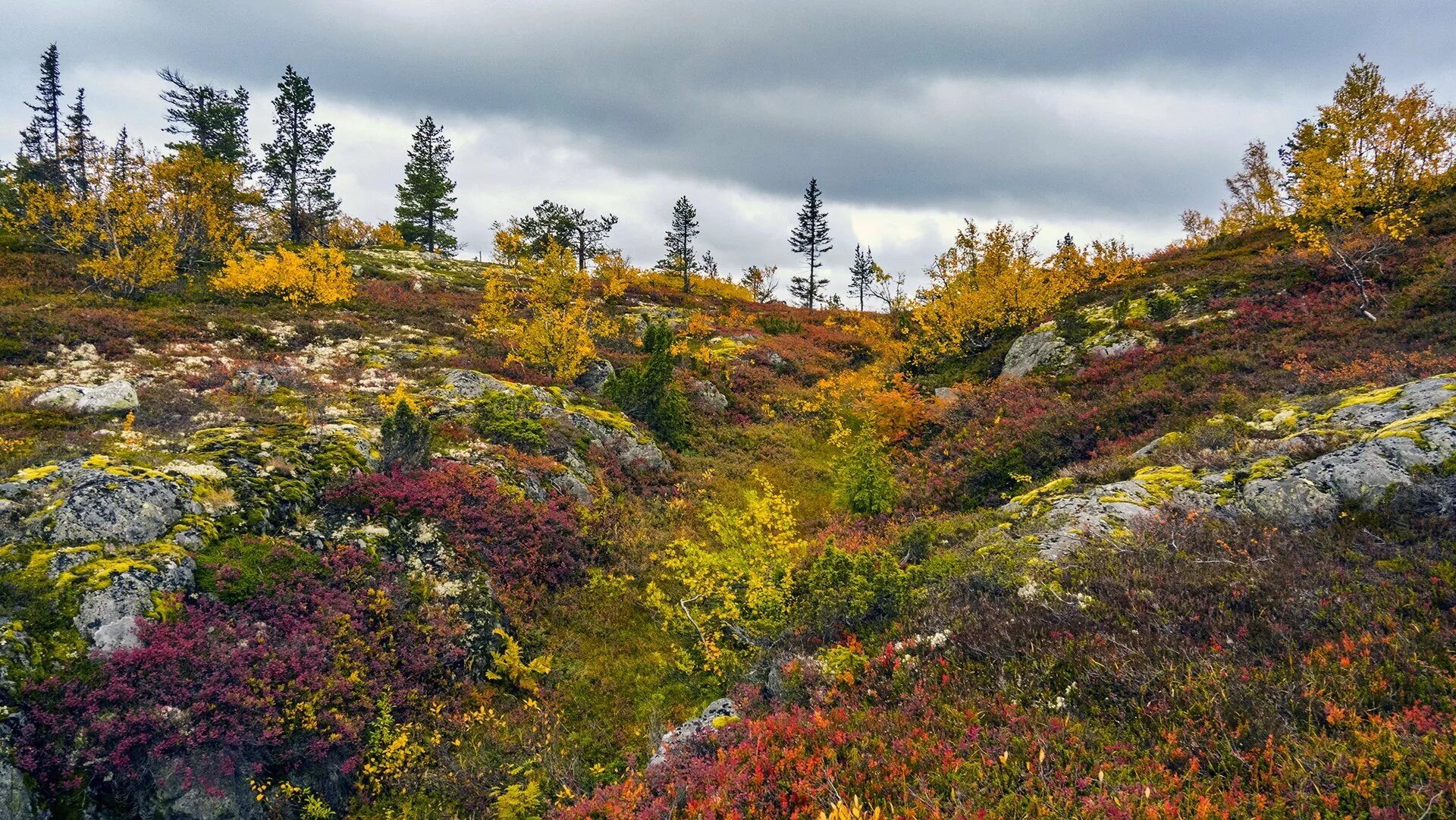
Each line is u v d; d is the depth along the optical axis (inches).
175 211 1390.3
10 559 333.7
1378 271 861.8
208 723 306.2
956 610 359.3
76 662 300.7
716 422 1093.8
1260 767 208.8
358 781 337.1
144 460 454.0
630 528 668.1
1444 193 1015.0
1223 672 250.5
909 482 805.9
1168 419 669.3
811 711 312.7
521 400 798.5
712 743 309.9
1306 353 721.0
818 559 441.1
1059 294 1275.8
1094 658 280.5
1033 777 215.2
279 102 2146.9
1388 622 263.9
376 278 1733.5
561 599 531.2
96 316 944.9
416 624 426.3
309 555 430.0
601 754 390.9
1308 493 391.9
